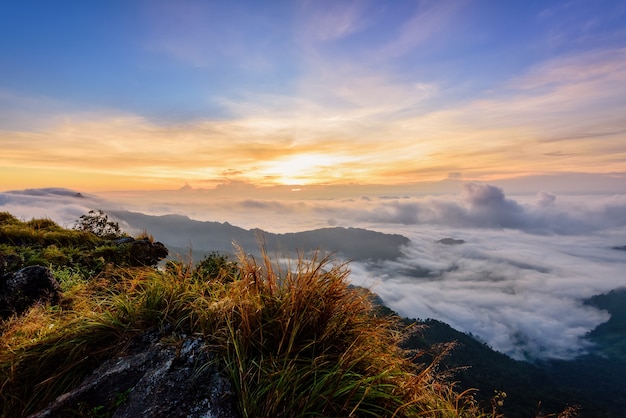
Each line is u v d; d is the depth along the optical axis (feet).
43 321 11.81
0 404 8.46
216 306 9.82
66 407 7.63
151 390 7.68
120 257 27.07
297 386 7.73
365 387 8.00
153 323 10.35
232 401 7.51
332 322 9.52
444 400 9.21
